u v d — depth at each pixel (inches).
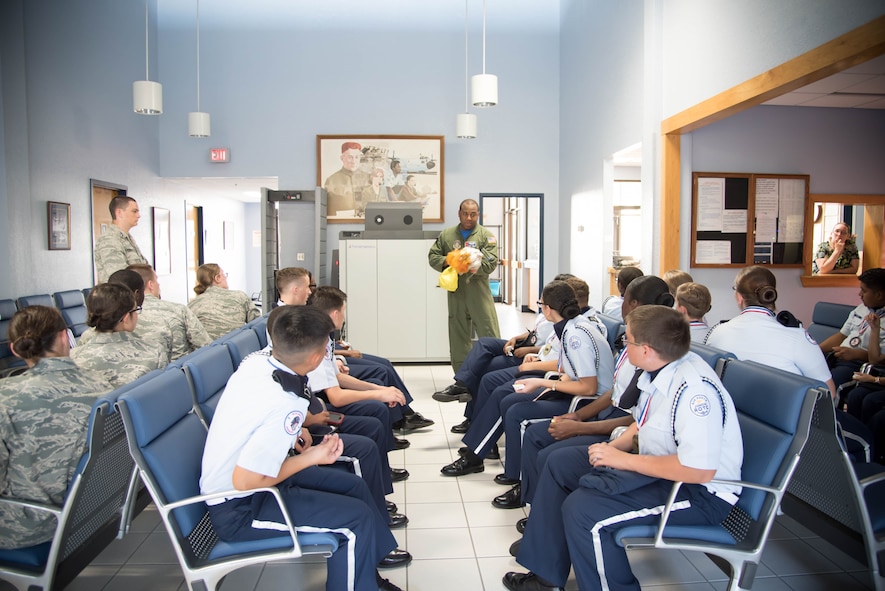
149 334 130.1
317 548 73.9
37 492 74.1
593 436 98.0
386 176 307.7
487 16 310.5
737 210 209.2
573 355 114.8
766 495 73.5
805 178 213.8
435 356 265.3
